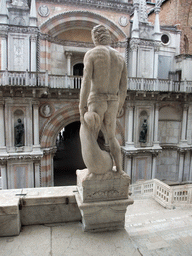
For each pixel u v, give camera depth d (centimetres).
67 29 1609
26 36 1423
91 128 403
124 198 445
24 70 1449
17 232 440
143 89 1574
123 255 374
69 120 1588
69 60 1664
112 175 429
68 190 517
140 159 1697
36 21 1415
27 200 471
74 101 1524
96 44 416
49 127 1510
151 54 1667
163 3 2342
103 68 394
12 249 395
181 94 1678
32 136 1437
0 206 425
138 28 1586
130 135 1628
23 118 1412
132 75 1641
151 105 1653
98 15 1548
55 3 1466
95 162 411
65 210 492
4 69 1408
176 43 1912
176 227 579
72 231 451
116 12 1588
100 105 409
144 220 711
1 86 1265
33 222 484
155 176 1884
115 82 418
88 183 419
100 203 423
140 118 1662
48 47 1548
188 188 921
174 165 1906
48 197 478
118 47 1656
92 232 444
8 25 1381
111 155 448
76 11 1503
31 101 1392
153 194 1027
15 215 434
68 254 378
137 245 437
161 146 1844
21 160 1429
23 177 1453
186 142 1830
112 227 451
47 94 1420
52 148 1541
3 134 1381
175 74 1933
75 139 2620
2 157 1366
